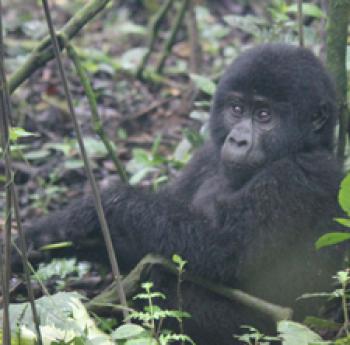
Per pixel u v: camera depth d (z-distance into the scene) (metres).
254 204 10.41
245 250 10.36
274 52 10.73
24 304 8.62
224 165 10.78
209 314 10.48
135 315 8.53
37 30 19.48
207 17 20.70
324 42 13.18
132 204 10.81
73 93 17.66
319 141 10.91
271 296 10.59
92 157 15.70
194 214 10.75
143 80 18.02
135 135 16.77
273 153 10.65
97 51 19.19
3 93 7.70
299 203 10.40
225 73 11.16
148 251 10.69
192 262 10.42
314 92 10.66
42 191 14.77
